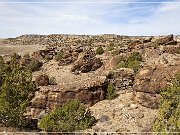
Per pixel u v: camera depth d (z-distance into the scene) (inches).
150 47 1501.0
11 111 787.4
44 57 1852.9
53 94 1003.3
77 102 869.2
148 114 843.4
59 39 4325.8
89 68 1444.4
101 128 802.2
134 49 1569.9
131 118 832.3
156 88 879.7
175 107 599.8
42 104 1000.9
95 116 890.7
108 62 1423.5
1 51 3181.6
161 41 1547.7
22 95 807.1
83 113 847.7
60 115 833.5
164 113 567.8
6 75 852.0
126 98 971.3
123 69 1112.8
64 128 780.6
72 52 1776.6
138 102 914.1
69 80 1352.1
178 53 1417.3
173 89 653.3
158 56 1380.4
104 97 1003.3
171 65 953.5
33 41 4281.5
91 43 2859.3
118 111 889.5
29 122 832.9
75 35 4687.5
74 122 818.2
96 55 1722.4
